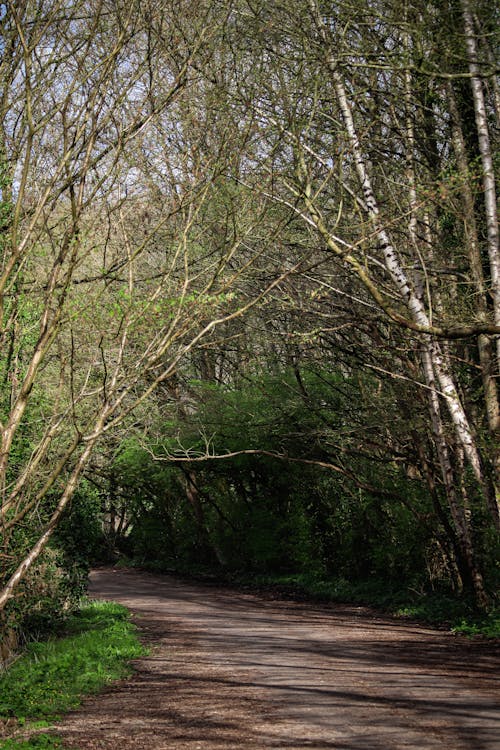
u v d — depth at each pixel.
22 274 10.02
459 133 15.29
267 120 14.33
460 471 17.83
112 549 39.69
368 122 15.73
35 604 14.16
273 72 15.12
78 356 9.29
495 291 14.13
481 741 7.02
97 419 8.66
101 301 9.44
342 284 18.11
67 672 10.83
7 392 11.98
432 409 16.48
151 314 8.60
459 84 15.91
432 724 7.71
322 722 7.95
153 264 13.09
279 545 27.27
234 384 26.59
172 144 11.72
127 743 7.34
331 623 17.11
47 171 9.92
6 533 8.58
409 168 15.80
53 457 13.13
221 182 11.10
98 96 9.25
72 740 7.50
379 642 13.90
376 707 8.57
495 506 15.22
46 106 9.87
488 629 14.08
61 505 8.40
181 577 31.58
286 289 17.33
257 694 9.51
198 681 10.53
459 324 14.38
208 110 11.77
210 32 11.04
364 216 15.91
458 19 13.77
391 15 14.08
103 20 9.95
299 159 13.45
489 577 16.62
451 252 16.19
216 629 16.33
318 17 14.90
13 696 9.42
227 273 15.82
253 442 25.25
